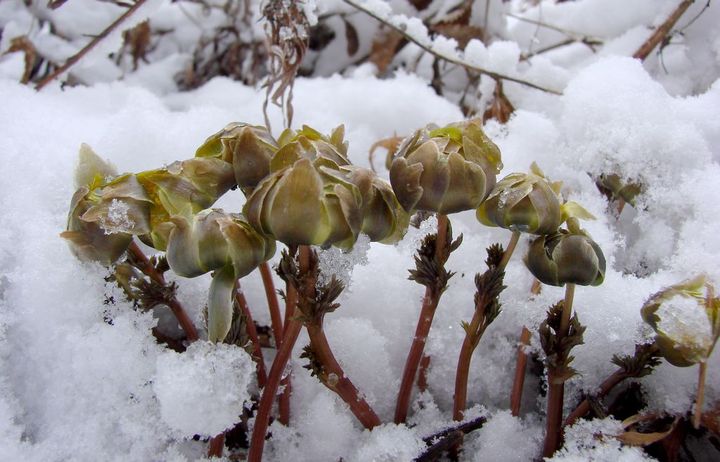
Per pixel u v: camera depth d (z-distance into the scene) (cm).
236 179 19
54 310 22
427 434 21
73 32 36
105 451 20
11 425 21
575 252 18
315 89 33
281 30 29
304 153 17
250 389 22
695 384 21
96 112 31
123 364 21
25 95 29
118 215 18
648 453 21
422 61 37
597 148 26
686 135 25
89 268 22
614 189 25
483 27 36
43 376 22
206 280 24
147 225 19
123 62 38
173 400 18
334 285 19
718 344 21
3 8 35
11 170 25
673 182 25
